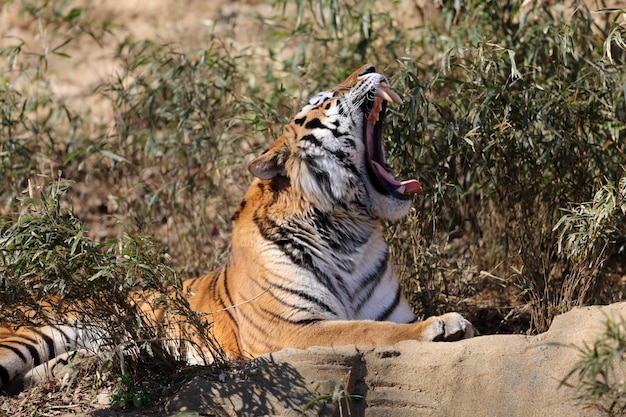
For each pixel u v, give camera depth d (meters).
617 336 9.94
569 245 13.80
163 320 13.05
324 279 13.72
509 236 16.11
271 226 13.92
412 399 11.71
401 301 14.65
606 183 14.94
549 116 14.92
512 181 15.57
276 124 17.12
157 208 20.86
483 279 17.19
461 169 16.50
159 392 12.45
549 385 11.40
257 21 24.66
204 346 13.68
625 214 14.37
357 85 14.03
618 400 10.89
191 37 25.33
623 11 14.97
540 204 15.82
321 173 14.01
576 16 16.98
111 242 12.80
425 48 18.59
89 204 21.39
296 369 11.85
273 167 14.12
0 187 20.02
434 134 15.85
